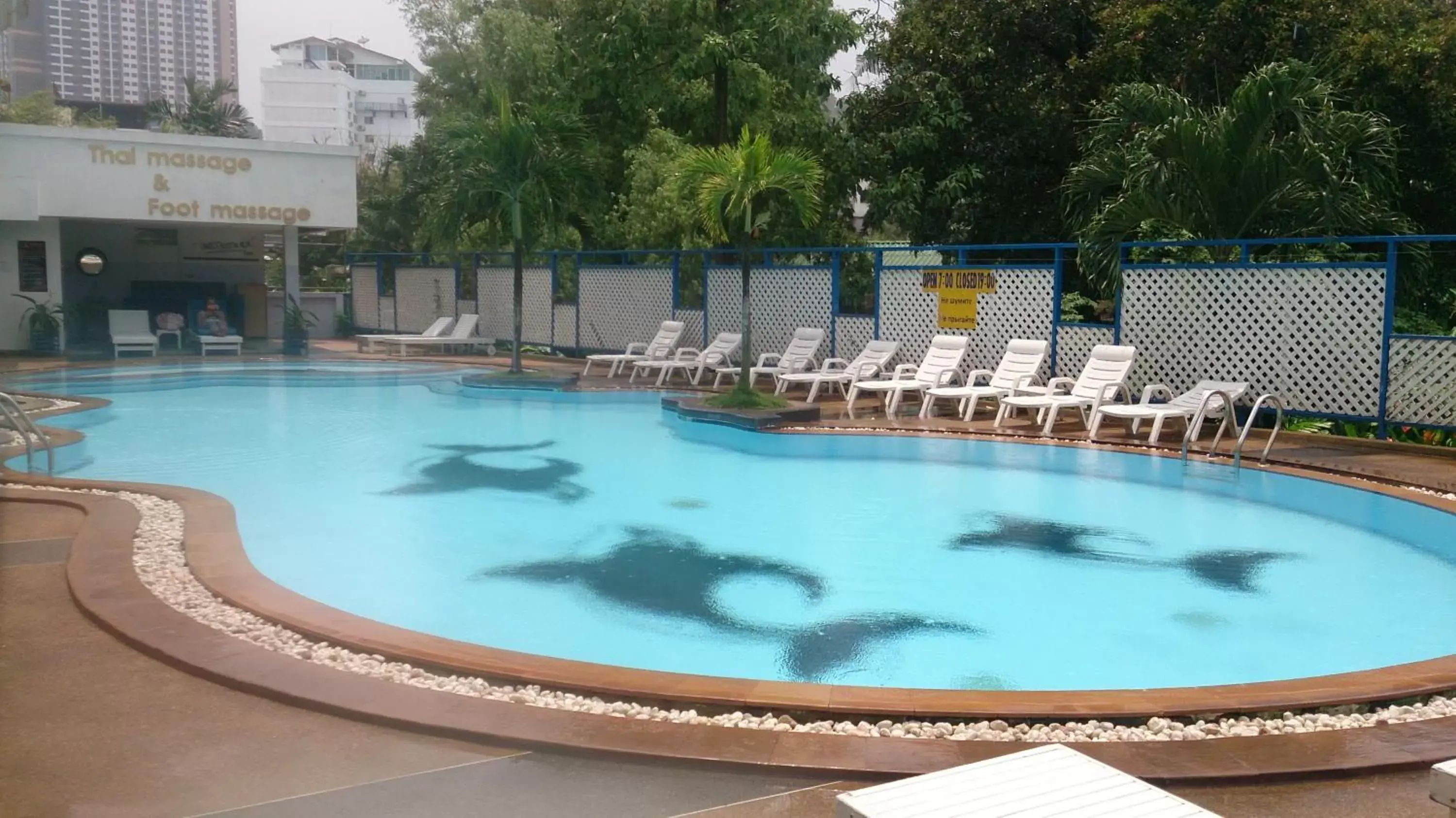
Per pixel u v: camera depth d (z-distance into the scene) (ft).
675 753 11.51
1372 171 41.52
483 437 39.96
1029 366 43.04
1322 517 26.91
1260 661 16.81
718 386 55.57
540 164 56.03
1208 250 42.50
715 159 42.42
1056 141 68.59
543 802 10.65
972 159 72.79
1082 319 62.28
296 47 368.27
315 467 33.47
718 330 61.00
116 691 13.37
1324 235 39.91
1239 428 39.55
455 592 20.22
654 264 71.61
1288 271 37.96
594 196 59.06
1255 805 10.59
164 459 34.53
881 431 39.93
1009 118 70.95
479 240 82.12
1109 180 45.65
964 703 13.07
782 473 32.76
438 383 58.08
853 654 16.97
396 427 42.37
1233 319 39.58
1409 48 51.75
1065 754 8.20
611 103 80.12
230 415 45.27
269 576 21.20
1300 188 39.50
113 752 11.63
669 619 18.71
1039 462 34.37
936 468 33.60
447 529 25.40
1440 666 14.70
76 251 77.82
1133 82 60.64
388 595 20.01
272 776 11.11
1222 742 11.87
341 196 73.77
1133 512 27.43
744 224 42.91
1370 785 11.03
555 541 24.26
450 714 12.50
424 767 11.38
